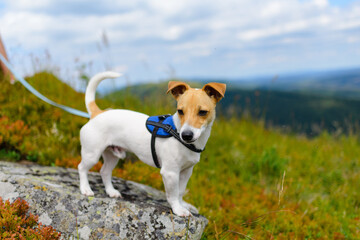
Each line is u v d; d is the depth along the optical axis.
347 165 1.84
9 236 0.70
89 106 0.94
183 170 0.89
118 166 1.34
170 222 0.82
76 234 0.76
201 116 0.76
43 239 0.71
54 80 2.01
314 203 1.39
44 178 0.93
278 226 1.15
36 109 1.49
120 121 0.88
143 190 1.09
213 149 1.76
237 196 1.40
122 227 0.79
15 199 0.78
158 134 0.82
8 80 1.71
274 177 1.60
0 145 1.20
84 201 0.82
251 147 1.91
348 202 1.44
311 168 1.73
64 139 1.35
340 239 1.14
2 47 1.78
